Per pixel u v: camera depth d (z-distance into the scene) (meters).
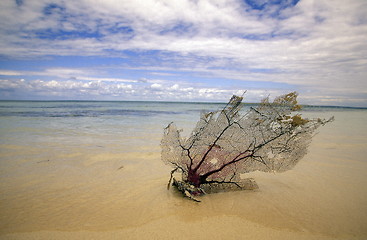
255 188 3.93
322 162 5.62
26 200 3.39
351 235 2.59
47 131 9.70
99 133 9.45
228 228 2.71
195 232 2.62
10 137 8.17
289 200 3.48
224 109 3.82
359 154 6.44
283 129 3.65
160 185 4.08
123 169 4.96
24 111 21.75
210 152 3.81
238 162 3.76
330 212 3.11
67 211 3.06
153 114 21.38
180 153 3.87
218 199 3.52
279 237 2.55
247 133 3.71
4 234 2.50
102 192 3.73
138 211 3.08
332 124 15.18
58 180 4.25
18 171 4.69
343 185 4.09
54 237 2.47
